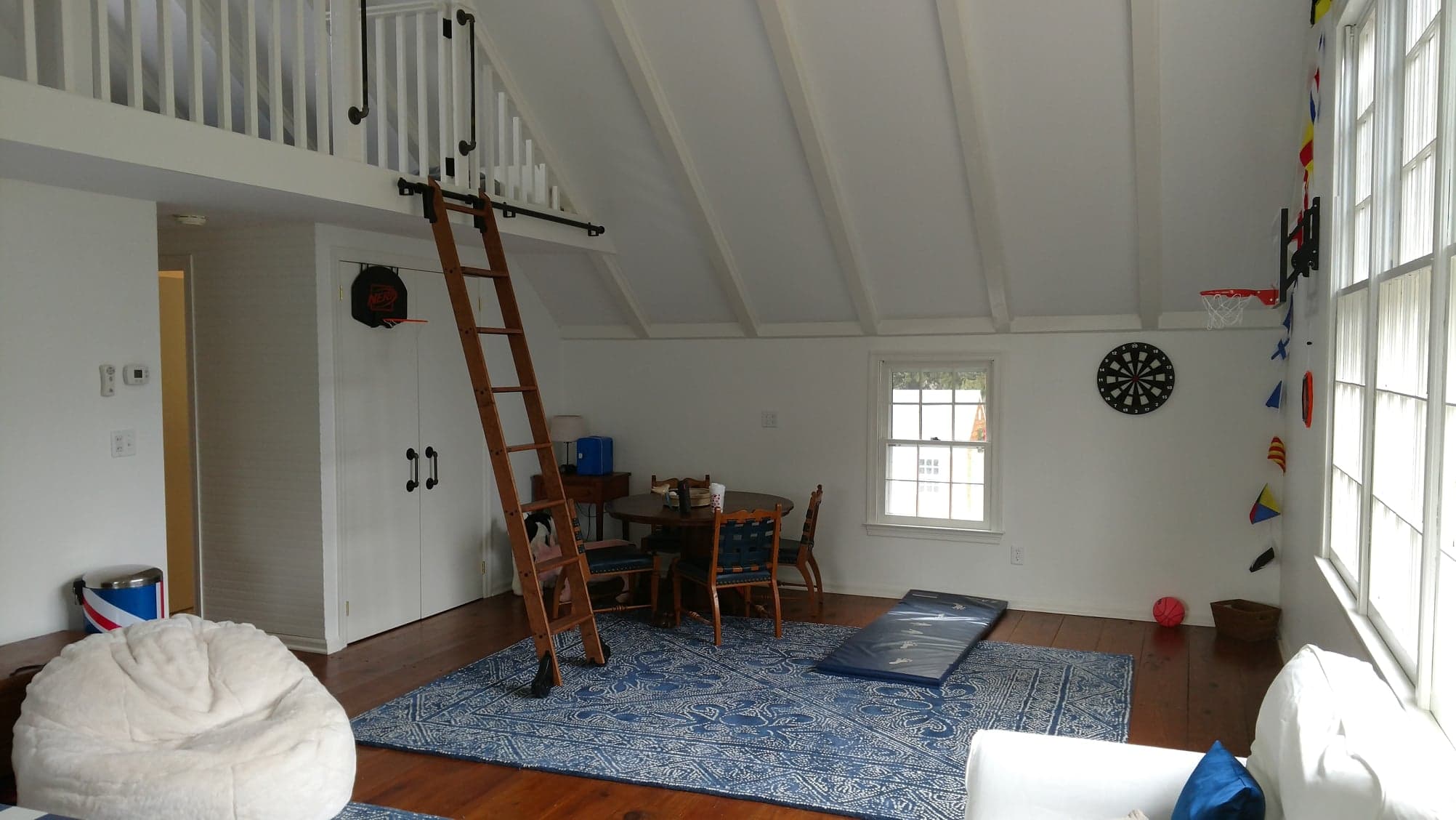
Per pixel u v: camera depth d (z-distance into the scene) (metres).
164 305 6.64
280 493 5.67
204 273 5.76
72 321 4.27
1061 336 6.32
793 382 7.03
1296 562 5.17
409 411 6.15
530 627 6.09
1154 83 4.70
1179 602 6.11
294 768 3.18
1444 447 2.48
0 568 4.06
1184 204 5.37
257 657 3.71
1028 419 6.44
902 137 5.36
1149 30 4.46
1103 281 5.94
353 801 3.76
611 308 7.30
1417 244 2.86
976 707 4.67
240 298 5.67
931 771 3.95
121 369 4.46
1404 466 2.97
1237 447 5.99
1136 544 6.25
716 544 5.70
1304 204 4.80
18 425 4.09
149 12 5.56
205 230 5.73
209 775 3.04
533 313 7.32
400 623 6.14
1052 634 5.92
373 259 5.83
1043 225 5.68
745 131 5.59
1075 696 4.80
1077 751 2.52
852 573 6.96
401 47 5.01
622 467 7.55
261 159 4.20
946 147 5.36
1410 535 2.88
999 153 5.31
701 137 5.70
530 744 4.26
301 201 4.62
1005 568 6.57
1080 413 6.32
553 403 7.56
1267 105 4.83
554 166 6.13
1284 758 2.16
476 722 4.52
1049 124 5.10
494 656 5.53
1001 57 4.84
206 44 5.82
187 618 3.85
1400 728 2.04
